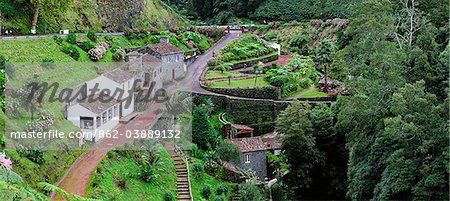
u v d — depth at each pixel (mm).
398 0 72125
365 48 57344
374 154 52281
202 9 159125
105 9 100750
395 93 47500
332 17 140500
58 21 87312
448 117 45125
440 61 54594
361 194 52031
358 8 62406
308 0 147250
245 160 60875
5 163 24469
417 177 45344
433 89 53594
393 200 46344
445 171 43562
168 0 150500
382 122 52031
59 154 45094
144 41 94688
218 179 56281
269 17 147125
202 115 62562
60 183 42438
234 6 152375
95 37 82875
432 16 67125
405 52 56031
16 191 23859
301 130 61531
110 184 44844
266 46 105188
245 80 80625
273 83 77750
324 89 80688
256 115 72188
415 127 44125
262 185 57531
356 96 52969
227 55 93938
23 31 77625
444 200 43406
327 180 65062
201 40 106000
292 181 62844
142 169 49469
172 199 48250
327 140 65125
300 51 115312
